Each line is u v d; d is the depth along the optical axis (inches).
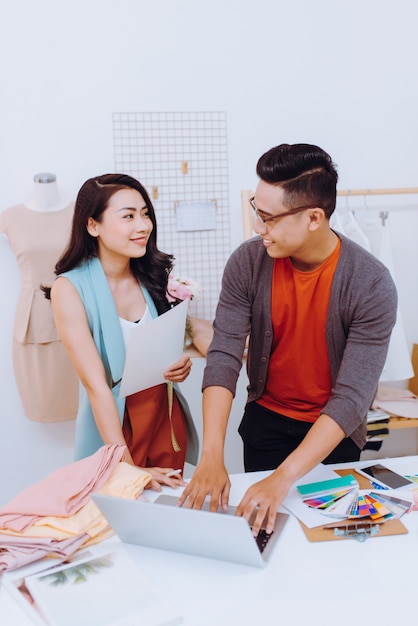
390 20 117.1
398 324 106.0
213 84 112.8
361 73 117.5
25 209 104.7
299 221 55.1
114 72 109.7
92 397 65.6
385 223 109.6
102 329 67.7
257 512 50.4
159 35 110.0
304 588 42.5
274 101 115.3
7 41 105.9
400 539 48.4
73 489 51.6
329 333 61.4
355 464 61.9
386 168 121.3
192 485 52.4
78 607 40.2
